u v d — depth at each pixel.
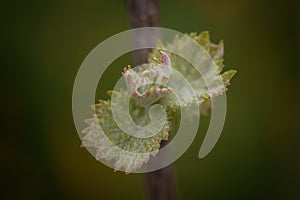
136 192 0.61
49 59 0.61
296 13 0.63
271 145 0.62
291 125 0.63
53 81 0.61
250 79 0.63
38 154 0.61
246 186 0.61
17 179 0.62
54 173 0.62
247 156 0.61
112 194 0.62
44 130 0.61
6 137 0.61
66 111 0.61
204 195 0.60
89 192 0.62
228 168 0.60
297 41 0.63
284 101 0.63
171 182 0.27
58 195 0.62
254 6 0.63
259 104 0.62
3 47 0.60
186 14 0.61
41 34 0.61
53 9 0.61
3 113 0.60
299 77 0.63
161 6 0.60
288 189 0.61
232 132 0.61
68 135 0.61
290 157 0.62
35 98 0.61
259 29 0.63
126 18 0.62
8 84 0.60
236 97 0.62
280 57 0.64
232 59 0.62
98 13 0.62
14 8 0.61
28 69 0.60
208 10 0.62
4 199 0.62
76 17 0.61
